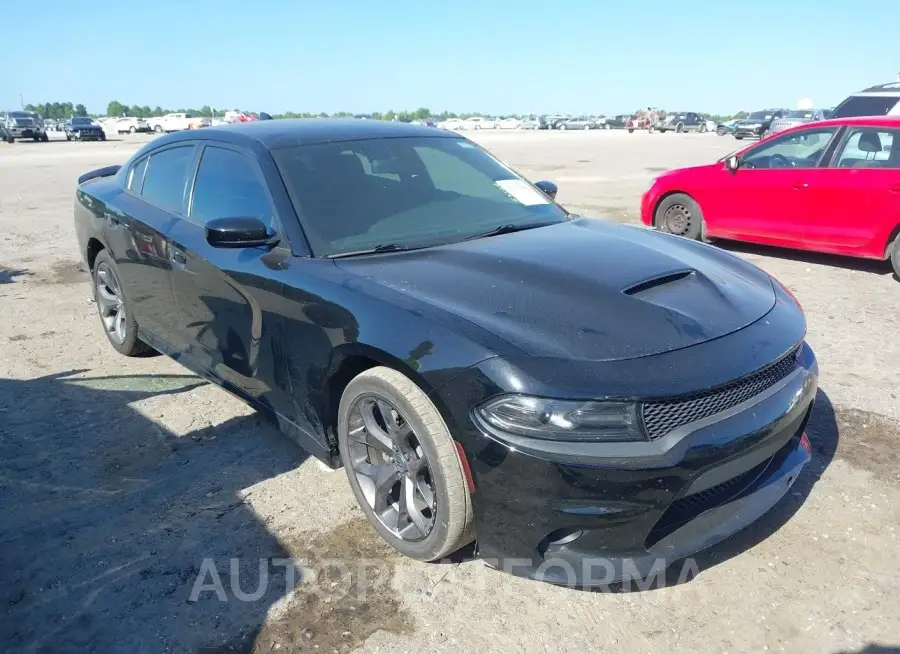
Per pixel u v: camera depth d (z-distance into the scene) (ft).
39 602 8.66
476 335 8.06
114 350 17.19
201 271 11.89
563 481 7.46
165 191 13.85
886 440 11.98
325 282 9.62
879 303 20.16
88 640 8.05
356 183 11.64
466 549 9.52
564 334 8.07
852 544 9.36
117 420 13.39
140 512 10.46
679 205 28.76
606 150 92.84
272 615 8.38
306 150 12.02
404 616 8.34
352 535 9.85
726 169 26.86
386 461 9.48
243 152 12.10
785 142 25.41
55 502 10.74
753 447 8.07
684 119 188.85
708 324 8.59
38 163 73.26
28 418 13.48
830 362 15.58
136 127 195.00
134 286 14.70
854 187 23.15
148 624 8.27
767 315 9.32
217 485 11.16
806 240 24.93
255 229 10.46
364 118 14.84
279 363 10.53
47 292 22.61
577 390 7.48
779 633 7.96
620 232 11.86
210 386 14.94
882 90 39.99
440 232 11.20
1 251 28.99
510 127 261.03
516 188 13.20
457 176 12.84
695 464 7.61
